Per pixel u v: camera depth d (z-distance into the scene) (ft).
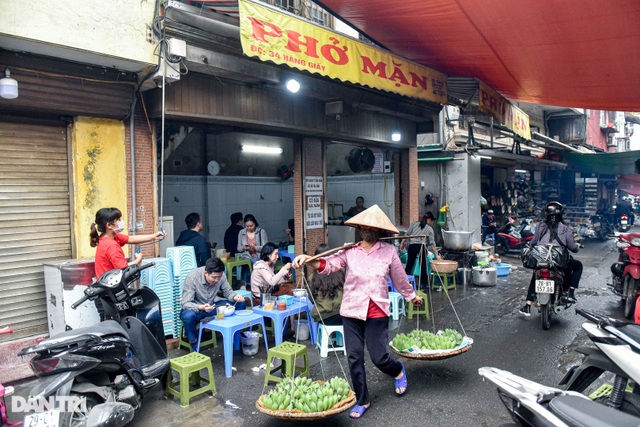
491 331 19.44
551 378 14.40
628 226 59.21
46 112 15.80
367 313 12.28
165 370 12.90
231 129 23.35
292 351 13.41
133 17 15.20
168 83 17.34
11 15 12.55
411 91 22.18
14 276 15.38
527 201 57.47
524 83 26.20
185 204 32.12
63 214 16.52
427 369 15.23
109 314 12.92
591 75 23.41
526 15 16.74
